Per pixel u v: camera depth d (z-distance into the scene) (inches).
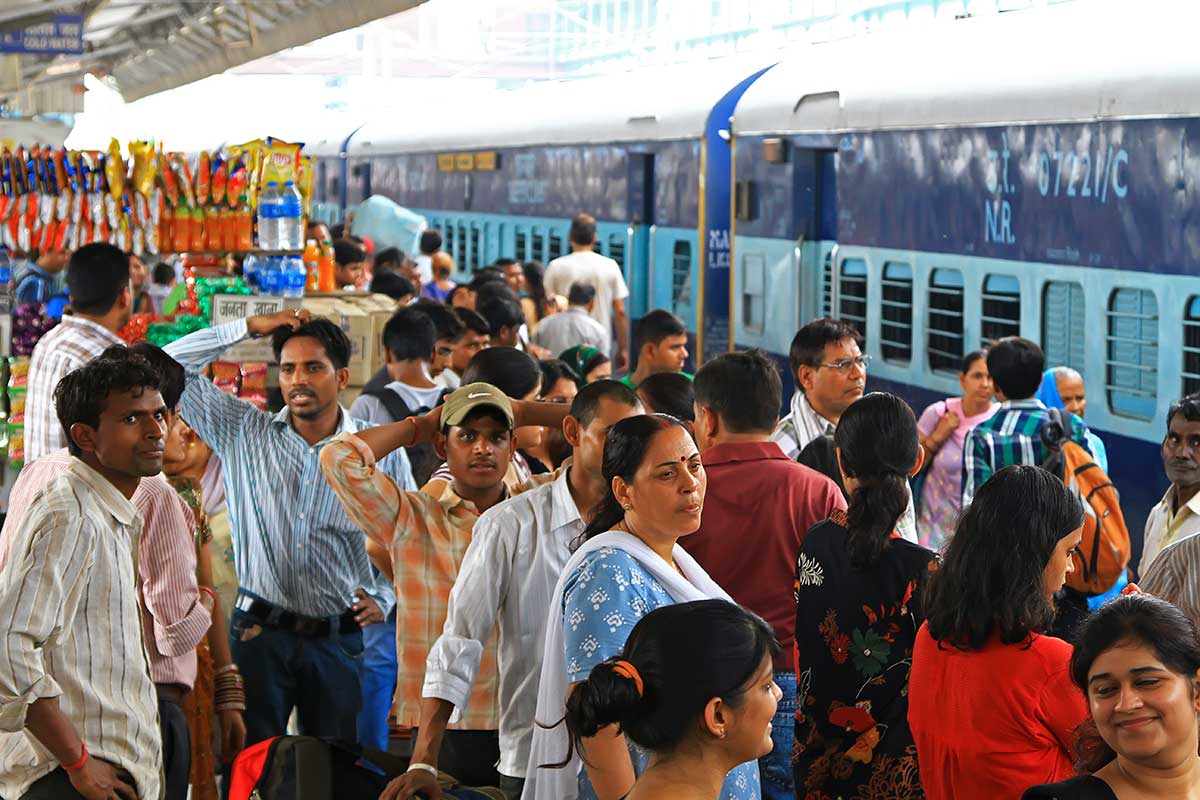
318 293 445.1
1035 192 344.8
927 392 396.8
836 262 446.3
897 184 408.2
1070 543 146.9
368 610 236.7
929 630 150.4
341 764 191.5
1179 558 180.9
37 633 162.1
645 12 1379.2
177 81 670.5
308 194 385.1
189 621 199.3
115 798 169.0
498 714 192.5
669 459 151.3
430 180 828.0
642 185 578.9
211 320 366.3
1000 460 265.0
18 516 197.0
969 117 370.3
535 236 679.7
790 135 472.4
